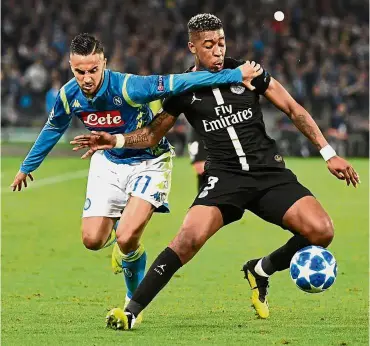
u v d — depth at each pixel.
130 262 25.16
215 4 114.69
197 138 45.06
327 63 103.38
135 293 23.36
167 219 46.59
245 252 37.03
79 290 29.67
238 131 23.97
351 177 24.16
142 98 23.94
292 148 90.81
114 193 25.50
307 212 23.53
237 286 30.09
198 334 22.81
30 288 29.98
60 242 39.91
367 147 91.50
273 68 101.56
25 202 53.47
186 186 61.44
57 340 22.17
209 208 23.61
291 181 24.25
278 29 107.38
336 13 118.12
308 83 98.19
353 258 35.53
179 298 28.12
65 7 111.56
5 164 74.69
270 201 23.95
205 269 33.22
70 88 24.59
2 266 34.22
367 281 30.84
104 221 25.47
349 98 98.62
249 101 24.02
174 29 110.44
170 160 25.77
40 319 24.92
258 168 24.05
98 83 23.91
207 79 23.73
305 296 28.38
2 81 97.25
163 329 23.45
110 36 106.88
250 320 24.73
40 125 96.75
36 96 97.81
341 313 25.67
